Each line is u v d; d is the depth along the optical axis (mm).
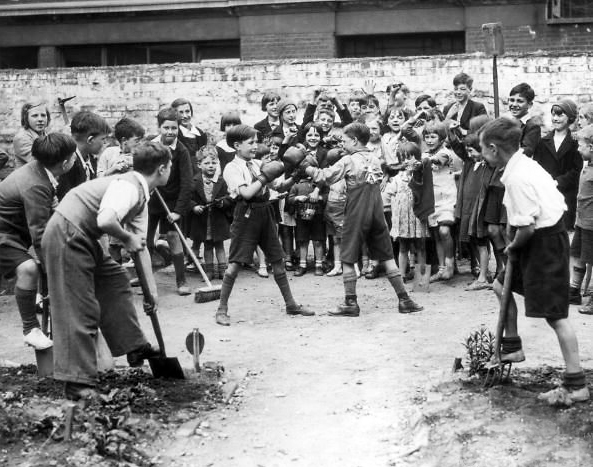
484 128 5703
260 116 15094
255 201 8352
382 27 17266
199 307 9031
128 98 15484
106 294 6094
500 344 5867
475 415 5492
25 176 6270
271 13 17500
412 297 9094
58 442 5156
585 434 5109
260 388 6438
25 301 6301
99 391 5852
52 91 15688
